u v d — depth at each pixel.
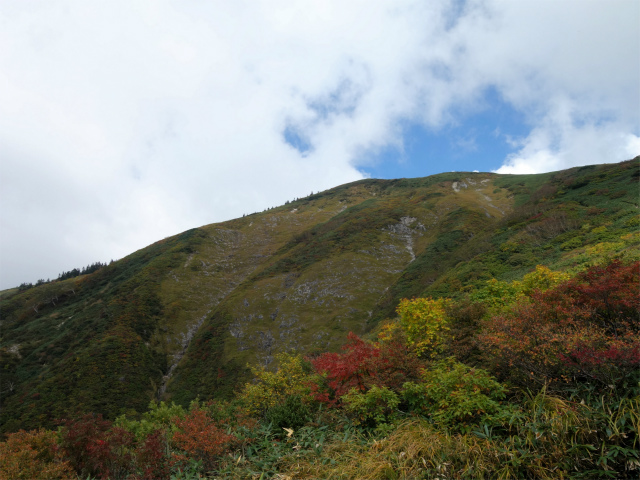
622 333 5.73
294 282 70.62
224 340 57.94
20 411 43.78
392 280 64.31
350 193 157.50
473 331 8.21
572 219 36.22
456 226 72.19
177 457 6.14
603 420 4.51
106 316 65.69
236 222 129.00
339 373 7.15
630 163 48.53
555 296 6.80
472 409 5.35
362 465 4.88
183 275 84.50
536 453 4.44
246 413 9.30
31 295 89.62
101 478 6.48
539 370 5.64
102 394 46.34
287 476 5.00
